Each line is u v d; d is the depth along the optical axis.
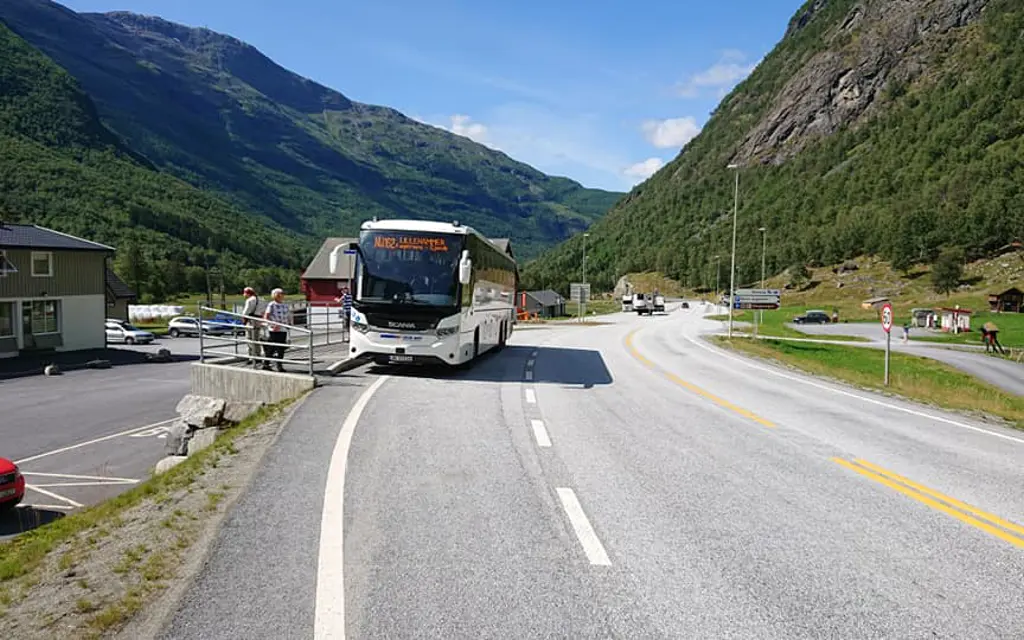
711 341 39.56
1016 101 191.50
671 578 4.68
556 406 12.20
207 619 3.92
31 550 5.59
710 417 11.71
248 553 4.92
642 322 75.81
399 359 15.82
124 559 4.93
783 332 68.56
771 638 3.86
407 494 6.44
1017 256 134.25
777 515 6.19
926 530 5.88
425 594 4.30
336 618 3.95
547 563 4.87
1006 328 74.81
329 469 7.29
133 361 45.03
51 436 23.30
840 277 154.62
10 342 44.94
